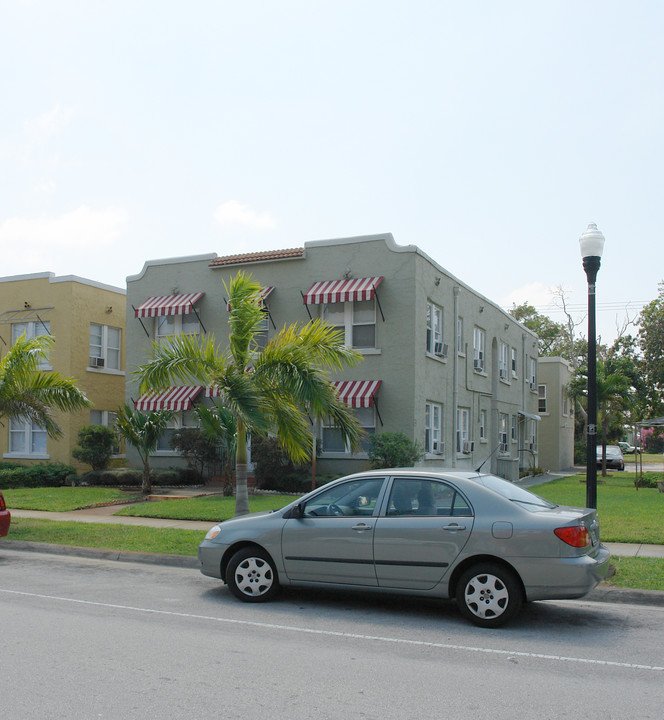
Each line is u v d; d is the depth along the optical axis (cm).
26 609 813
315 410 1188
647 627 761
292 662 620
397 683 568
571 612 829
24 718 483
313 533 829
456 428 2398
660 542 1217
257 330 1261
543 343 5838
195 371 1234
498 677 586
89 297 2677
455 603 864
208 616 792
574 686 565
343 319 2148
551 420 3916
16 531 1380
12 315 2700
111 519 1575
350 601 873
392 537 788
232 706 511
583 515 769
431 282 2222
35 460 2588
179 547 1200
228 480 1989
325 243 2183
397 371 2070
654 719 495
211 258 2353
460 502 780
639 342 4106
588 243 1102
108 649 650
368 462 2055
